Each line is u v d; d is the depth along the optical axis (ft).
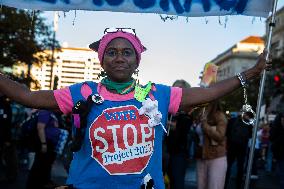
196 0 11.53
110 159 8.32
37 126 24.08
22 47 68.13
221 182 21.68
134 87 8.70
